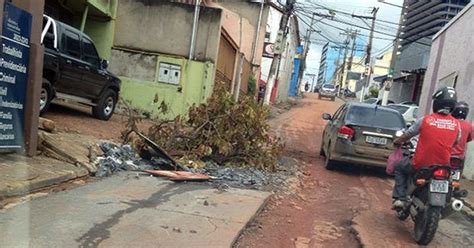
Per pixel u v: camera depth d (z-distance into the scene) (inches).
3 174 225.3
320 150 525.3
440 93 232.4
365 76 1888.5
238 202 256.1
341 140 401.1
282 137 661.9
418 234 226.7
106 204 219.5
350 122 407.8
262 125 367.2
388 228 249.6
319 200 303.7
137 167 309.9
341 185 359.9
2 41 244.5
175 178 288.0
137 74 641.0
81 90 435.5
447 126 226.4
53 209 202.1
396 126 410.9
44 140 283.3
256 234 217.5
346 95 2488.9
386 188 365.1
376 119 415.2
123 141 353.7
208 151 345.7
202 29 637.3
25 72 264.5
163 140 352.8
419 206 227.6
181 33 639.8
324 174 398.6
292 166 414.6
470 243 241.3
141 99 636.7
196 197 254.5
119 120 523.2
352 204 300.0
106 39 638.5
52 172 245.3
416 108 880.3
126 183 265.3
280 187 321.4
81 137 337.4
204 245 183.8
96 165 282.5
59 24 394.6
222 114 357.7
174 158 338.3
